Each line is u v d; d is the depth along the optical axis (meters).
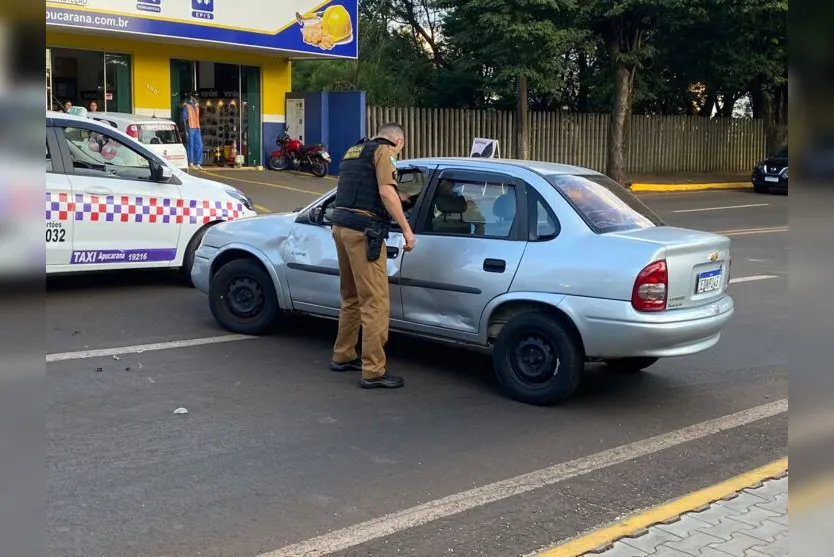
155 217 9.15
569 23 23.20
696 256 5.80
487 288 6.09
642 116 29.09
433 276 6.35
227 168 22.33
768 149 30.95
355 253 6.04
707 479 4.72
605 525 4.10
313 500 4.29
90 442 4.91
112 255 8.88
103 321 7.92
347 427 5.38
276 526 3.99
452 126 24.45
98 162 8.88
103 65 19.64
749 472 4.72
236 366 6.61
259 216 7.79
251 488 4.39
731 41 25.80
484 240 6.19
